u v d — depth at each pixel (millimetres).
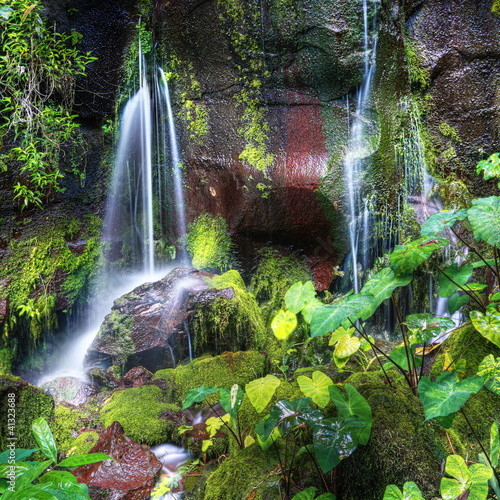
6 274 5020
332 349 4078
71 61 5719
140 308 4445
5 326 4723
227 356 3877
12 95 5223
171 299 4469
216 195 5590
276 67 5344
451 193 5391
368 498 1735
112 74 6008
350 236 5242
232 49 5414
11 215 5383
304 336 4258
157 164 5996
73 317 5414
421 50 5672
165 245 5965
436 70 5668
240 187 5332
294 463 2016
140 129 6035
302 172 5145
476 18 5594
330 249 5336
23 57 5172
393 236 5223
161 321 4379
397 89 5301
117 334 4320
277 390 2664
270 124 5410
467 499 1298
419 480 1639
